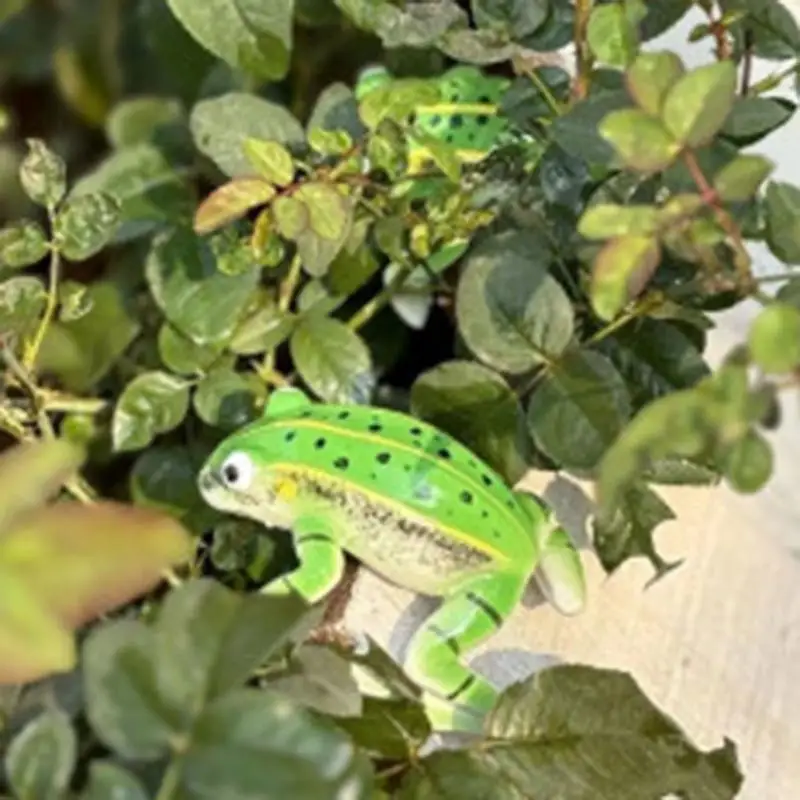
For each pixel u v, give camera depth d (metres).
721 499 0.48
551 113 0.46
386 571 0.43
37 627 0.26
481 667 0.43
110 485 0.51
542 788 0.37
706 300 0.43
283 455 0.42
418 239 0.47
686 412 0.29
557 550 0.43
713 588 0.46
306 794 0.27
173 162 0.52
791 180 0.53
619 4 0.43
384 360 0.52
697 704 0.44
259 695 0.28
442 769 0.37
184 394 0.46
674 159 0.34
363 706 0.38
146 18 0.56
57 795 0.28
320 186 0.42
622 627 0.45
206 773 0.27
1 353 0.47
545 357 0.41
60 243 0.45
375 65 0.54
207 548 0.47
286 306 0.47
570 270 0.44
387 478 0.41
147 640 0.29
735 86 0.36
